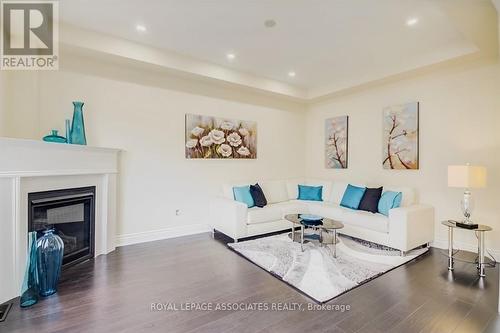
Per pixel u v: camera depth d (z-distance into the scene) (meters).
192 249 3.47
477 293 2.32
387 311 2.03
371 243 3.67
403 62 3.75
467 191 3.09
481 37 2.82
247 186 4.41
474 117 3.37
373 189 4.00
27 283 2.12
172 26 2.94
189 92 4.18
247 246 3.54
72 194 2.83
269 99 5.20
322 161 5.49
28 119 2.89
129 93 3.66
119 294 2.27
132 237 3.71
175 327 1.82
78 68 3.29
